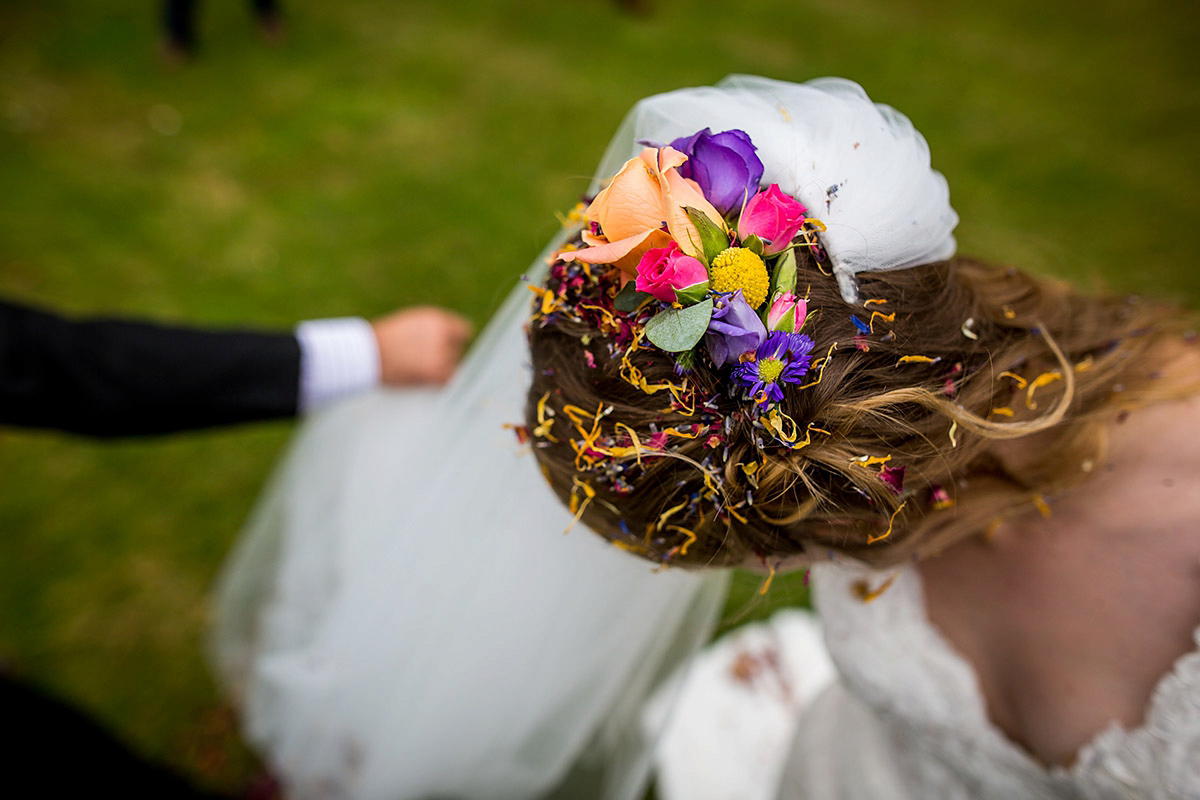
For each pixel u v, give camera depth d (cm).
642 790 206
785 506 86
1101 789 87
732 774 207
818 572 118
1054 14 681
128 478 253
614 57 532
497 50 520
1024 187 432
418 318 168
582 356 87
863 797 139
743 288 75
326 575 167
